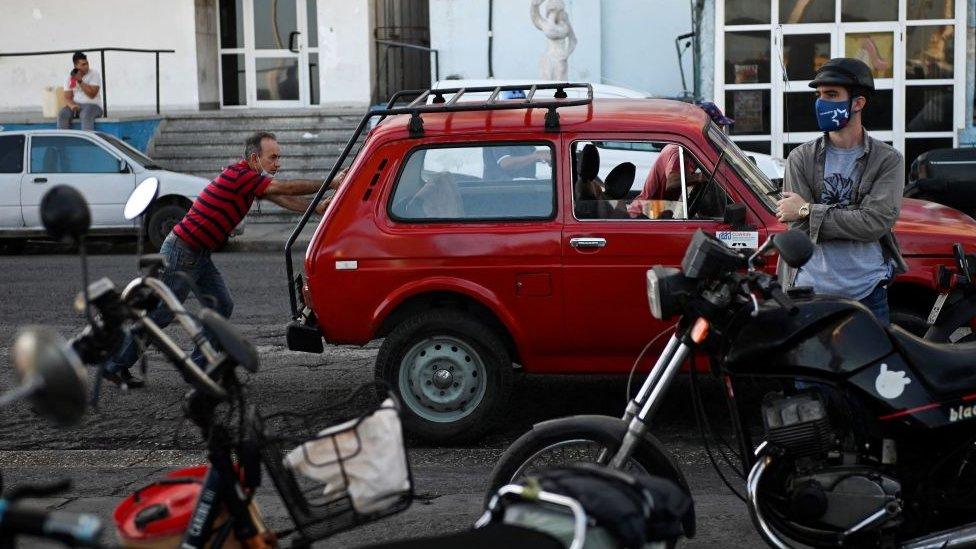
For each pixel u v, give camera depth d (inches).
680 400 294.4
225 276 518.0
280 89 883.4
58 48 853.2
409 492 137.3
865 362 163.0
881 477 163.3
